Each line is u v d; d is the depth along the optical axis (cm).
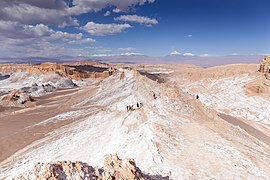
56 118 5888
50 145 3994
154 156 2333
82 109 6631
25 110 7538
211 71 12644
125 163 1559
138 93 6272
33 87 11444
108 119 4669
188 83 10369
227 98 7656
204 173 2152
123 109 5328
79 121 5241
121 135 3275
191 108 4175
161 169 2131
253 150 2853
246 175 2211
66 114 6197
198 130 3225
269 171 2364
